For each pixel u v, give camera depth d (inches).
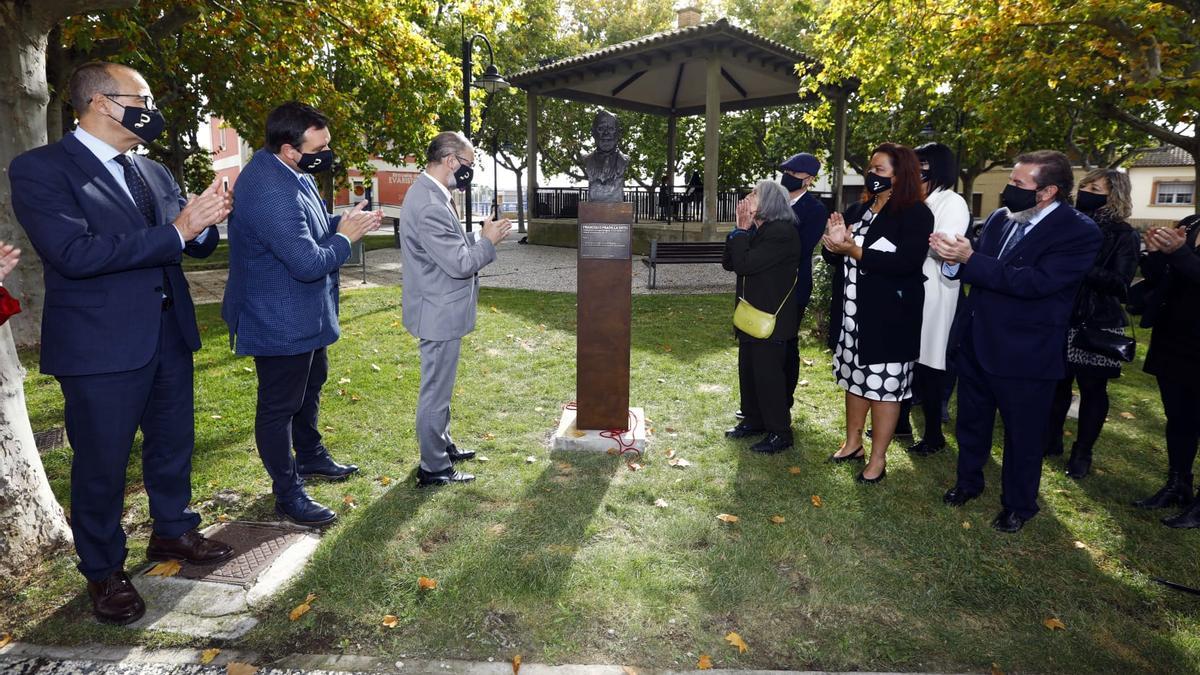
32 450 113.3
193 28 340.2
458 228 133.2
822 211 173.5
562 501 136.6
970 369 130.7
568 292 413.4
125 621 97.3
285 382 121.5
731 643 94.4
